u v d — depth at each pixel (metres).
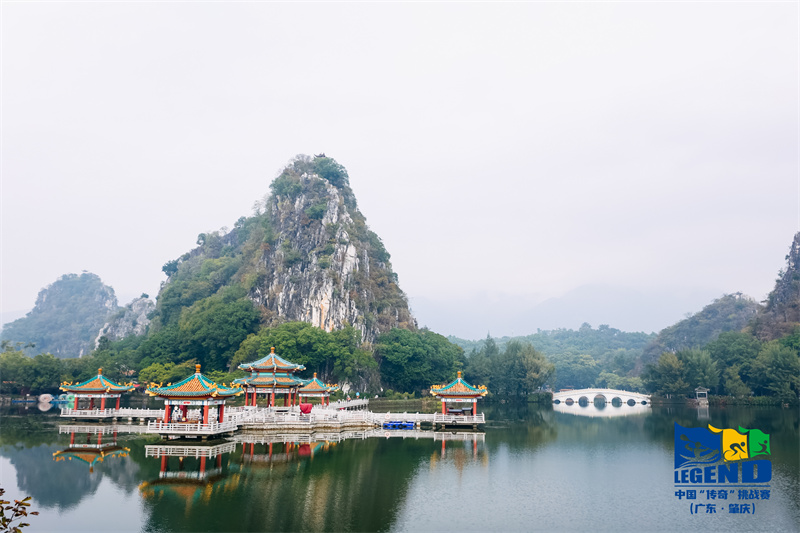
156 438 77.62
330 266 185.88
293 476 55.53
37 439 76.88
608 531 41.62
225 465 59.94
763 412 140.62
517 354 190.00
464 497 49.75
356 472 57.88
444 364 176.50
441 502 48.16
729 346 187.50
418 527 41.78
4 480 53.62
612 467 62.88
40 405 140.12
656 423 112.19
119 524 41.72
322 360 149.75
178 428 72.19
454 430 91.31
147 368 152.88
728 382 172.00
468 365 188.88
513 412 143.62
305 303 179.12
